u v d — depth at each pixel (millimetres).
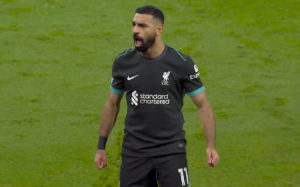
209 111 13547
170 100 13297
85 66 30250
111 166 20219
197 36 34625
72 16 37219
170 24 36250
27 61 30562
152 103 13250
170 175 13422
